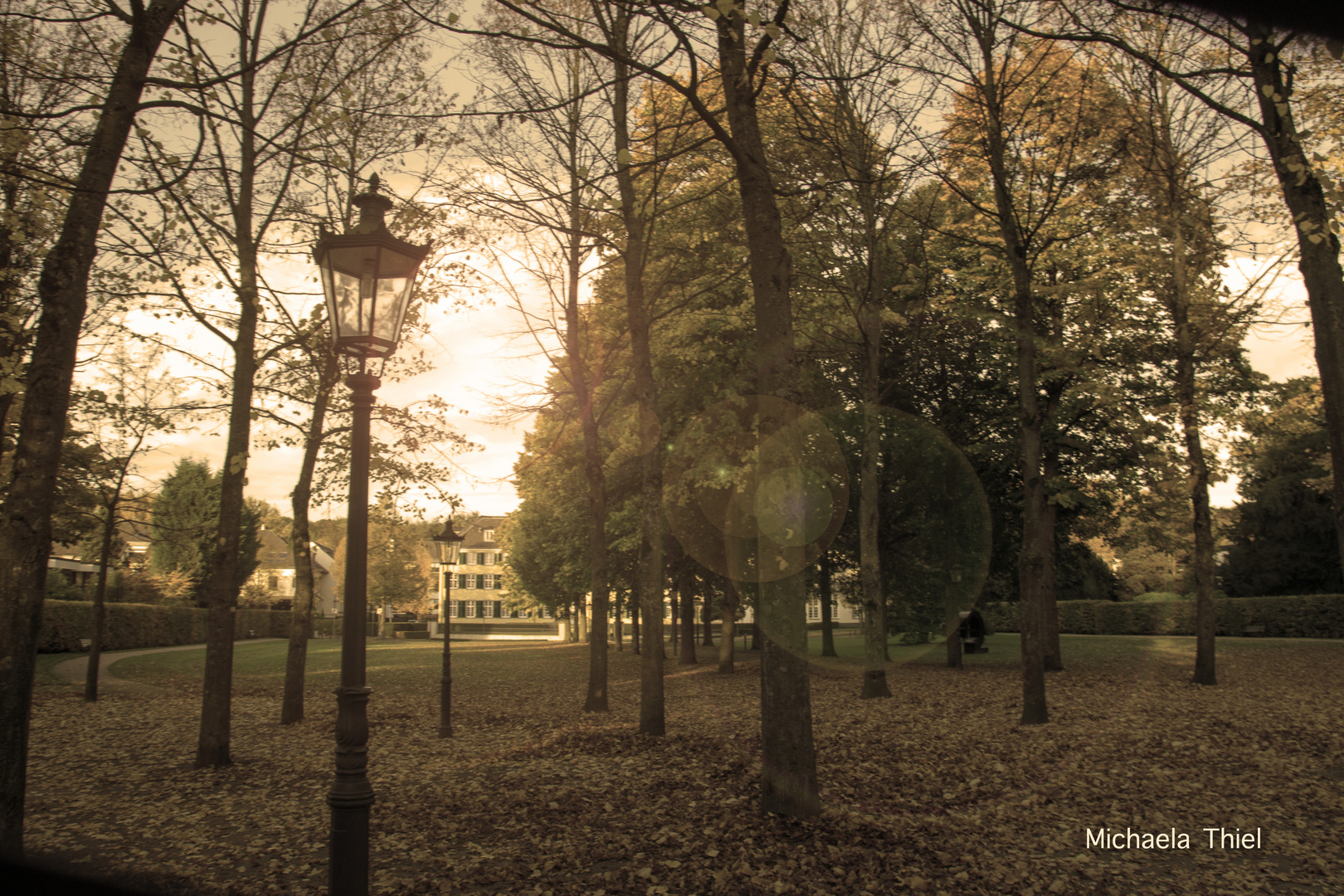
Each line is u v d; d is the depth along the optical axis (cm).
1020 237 1221
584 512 2220
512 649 4078
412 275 486
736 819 680
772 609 691
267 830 707
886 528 2012
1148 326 1769
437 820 722
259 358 1212
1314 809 665
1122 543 2309
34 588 528
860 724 1205
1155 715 1181
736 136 732
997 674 2017
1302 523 3544
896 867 555
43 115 609
